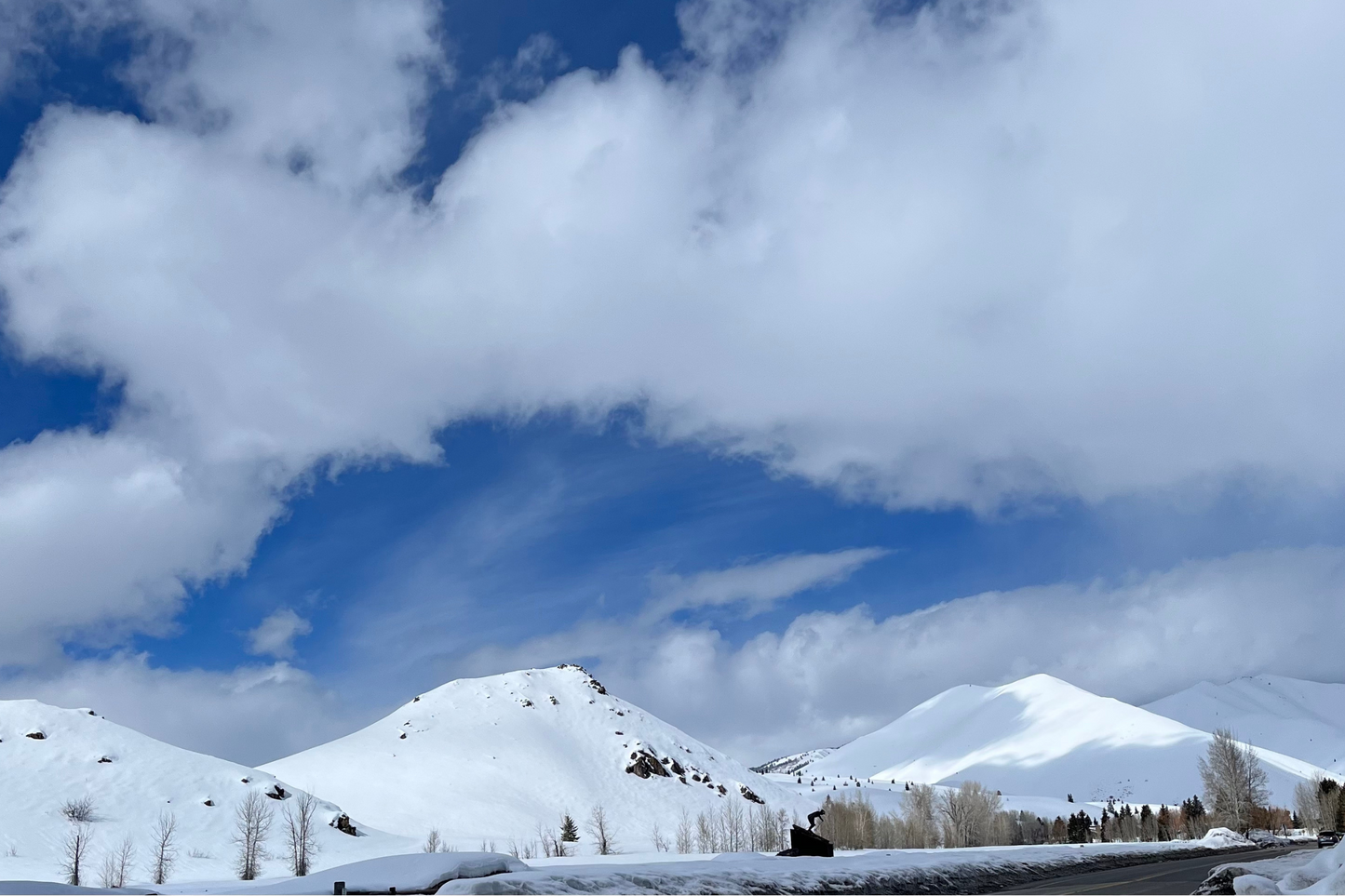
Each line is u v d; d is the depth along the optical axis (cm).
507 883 3083
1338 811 14225
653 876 3472
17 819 12238
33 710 15712
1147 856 6794
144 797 13812
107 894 4862
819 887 3703
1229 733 16112
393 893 3353
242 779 15262
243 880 10731
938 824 17475
